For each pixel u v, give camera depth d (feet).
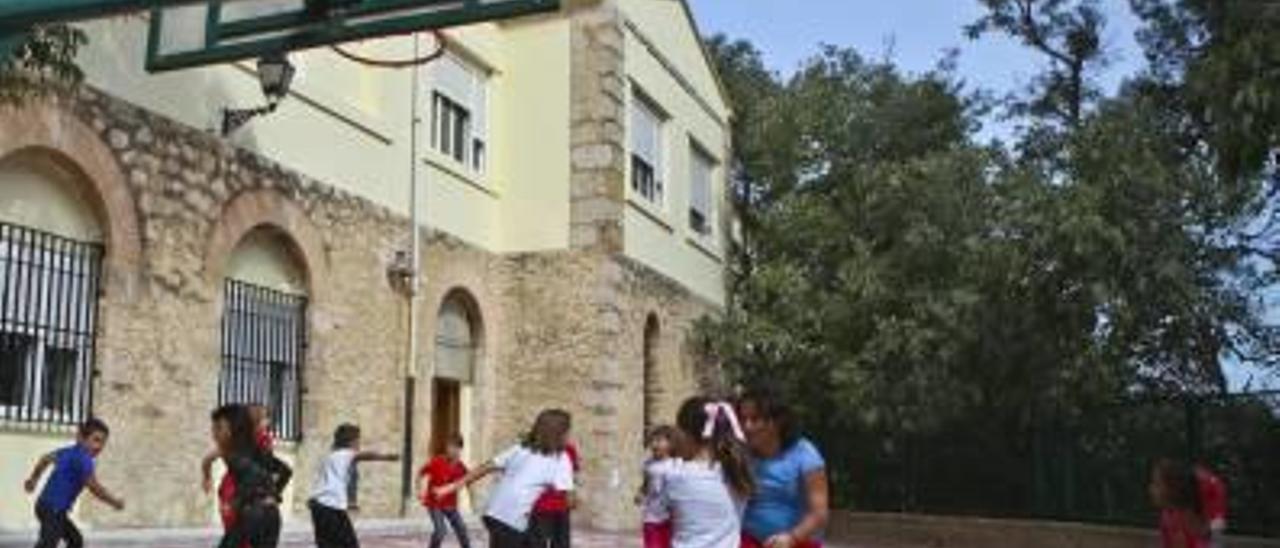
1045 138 81.97
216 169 55.52
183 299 53.42
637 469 77.46
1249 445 61.46
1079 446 73.82
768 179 100.58
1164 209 71.26
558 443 33.88
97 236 50.21
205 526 53.62
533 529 37.93
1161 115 76.74
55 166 48.44
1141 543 66.28
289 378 59.82
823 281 92.38
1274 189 73.46
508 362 75.87
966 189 81.51
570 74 77.46
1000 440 81.25
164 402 52.29
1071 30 92.79
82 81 43.86
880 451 89.56
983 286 75.51
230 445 31.91
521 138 77.71
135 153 51.37
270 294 59.16
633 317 78.64
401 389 66.64
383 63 54.60
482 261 75.05
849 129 98.68
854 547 79.92
